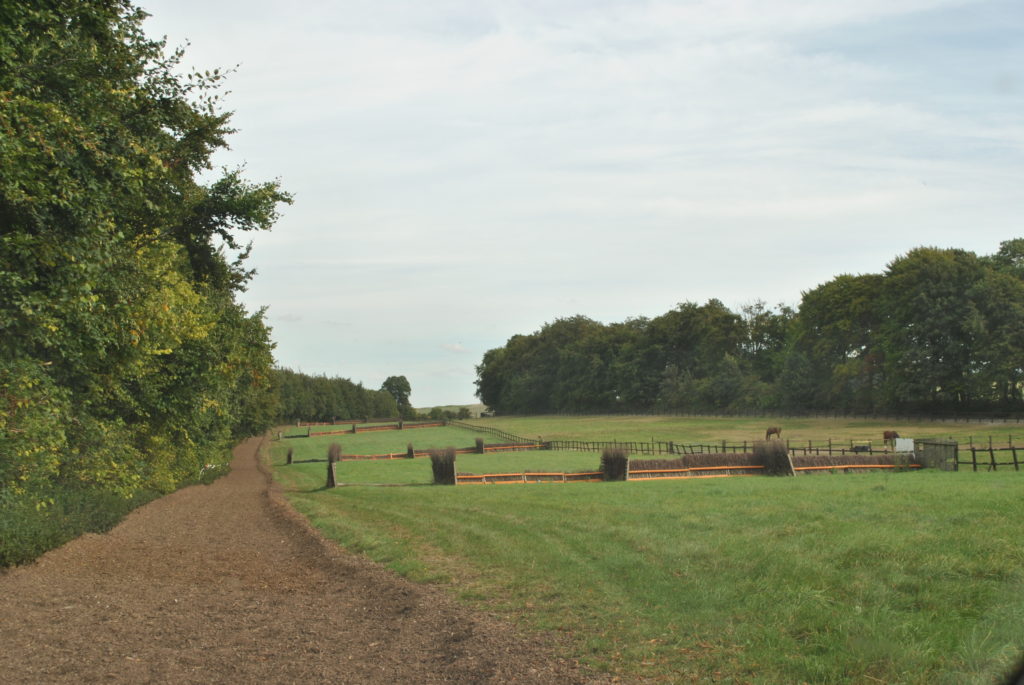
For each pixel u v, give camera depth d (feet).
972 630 21.17
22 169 35.32
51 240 39.45
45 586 35.01
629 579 31.14
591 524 46.62
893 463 103.91
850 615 23.38
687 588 28.81
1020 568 26.89
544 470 152.76
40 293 39.27
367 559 43.11
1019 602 23.29
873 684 18.58
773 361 387.75
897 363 255.29
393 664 23.73
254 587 37.32
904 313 255.50
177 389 80.23
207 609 32.22
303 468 199.21
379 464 198.70
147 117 56.49
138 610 31.60
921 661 19.45
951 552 30.09
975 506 43.24
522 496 74.33
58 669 23.52
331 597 34.76
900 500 49.24
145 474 86.07
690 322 450.71
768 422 314.55
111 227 43.16
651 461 104.32
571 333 576.61
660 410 440.45
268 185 81.66
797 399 318.24
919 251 266.36
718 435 260.42
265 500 94.43
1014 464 93.66
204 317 80.59
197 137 71.00
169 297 59.67
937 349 250.98
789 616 24.02
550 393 561.02
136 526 63.00
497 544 42.16
